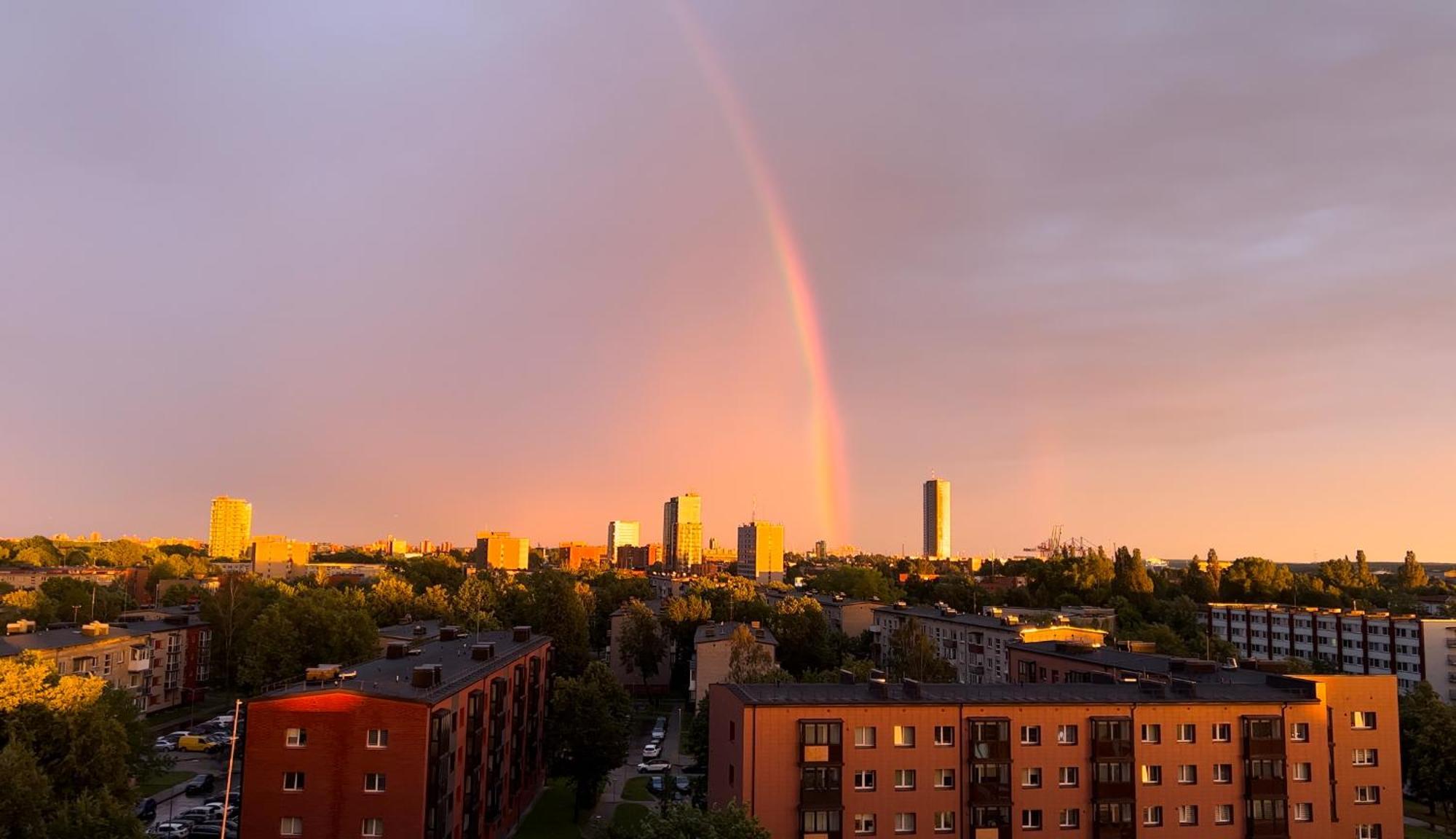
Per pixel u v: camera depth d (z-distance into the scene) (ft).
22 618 504.43
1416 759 326.85
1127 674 292.20
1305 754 239.50
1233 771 235.20
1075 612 629.51
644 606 603.67
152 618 506.89
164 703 474.49
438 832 223.71
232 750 217.97
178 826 269.85
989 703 228.43
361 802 215.72
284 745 217.15
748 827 183.62
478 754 260.83
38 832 195.62
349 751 217.15
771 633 555.69
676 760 405.39
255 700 217.77
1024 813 226.79
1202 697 241.14
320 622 424.05
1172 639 490.08
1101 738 229.45
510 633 407.44
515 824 310.65
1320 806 238.48
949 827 224.12
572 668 519.60
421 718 219.00
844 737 222.48
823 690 238.27
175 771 350.23
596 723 321.93
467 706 252.21
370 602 640.58
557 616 528.63
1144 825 230.27
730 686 243.40
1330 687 243.81
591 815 321.11
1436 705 337.52
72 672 389.39
